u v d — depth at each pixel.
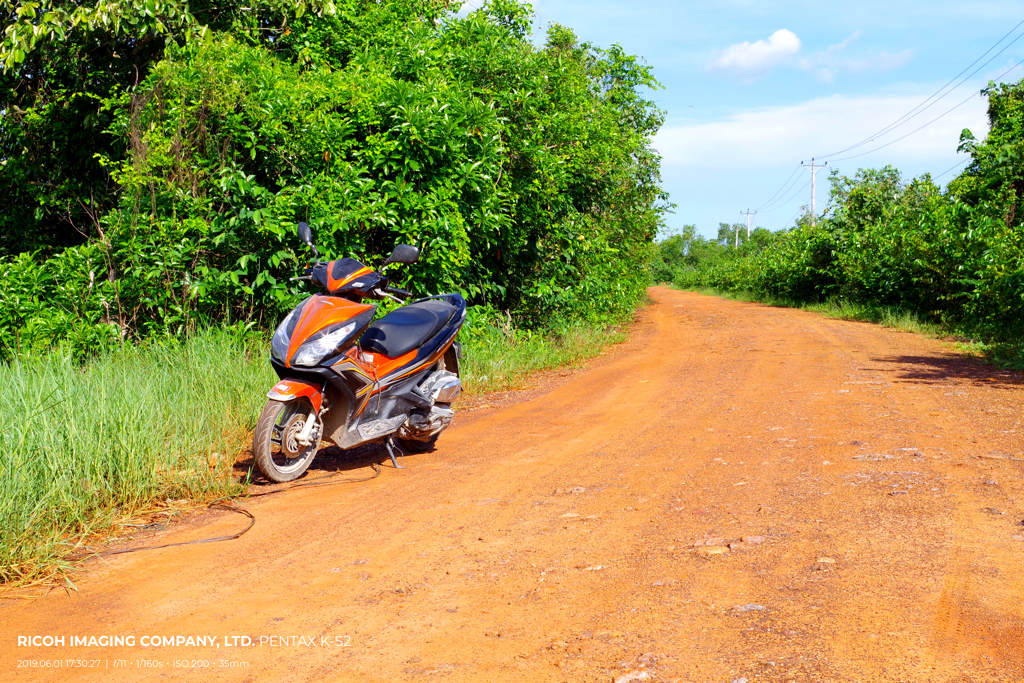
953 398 6.98
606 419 6.82
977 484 4.13
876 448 5.07
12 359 7.00
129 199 8.30
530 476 4.89
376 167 9.05
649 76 21.02
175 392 6.03
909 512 3.69
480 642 2.62
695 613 2.71
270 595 3.15
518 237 12.35
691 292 49.22
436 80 10.33
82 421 4.78
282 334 4.97
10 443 4.25
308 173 8.61
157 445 4.93
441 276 9.30
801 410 6.68
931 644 2.38
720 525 3.64
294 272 8.39
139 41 10.55
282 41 11.58
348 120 8.96
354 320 5.04
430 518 4.09
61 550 3.70
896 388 7.68
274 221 7.99
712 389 8.25
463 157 9.70
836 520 3.62
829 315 20.52
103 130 9.87
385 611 2.93
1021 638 2.40
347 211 8.26
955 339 12.95
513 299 13.05
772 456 5.00
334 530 3.97
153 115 8.45
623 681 2.26
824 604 2.71
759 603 2.75
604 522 3.83
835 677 2.20
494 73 11.96
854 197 25.33
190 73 8.30
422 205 8.77
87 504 4.21
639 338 15.44
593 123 14.42
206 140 8.30
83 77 10.70
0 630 2.92
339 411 5.14
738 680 2.21
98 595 3.24
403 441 6.05
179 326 8.03
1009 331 12.69
